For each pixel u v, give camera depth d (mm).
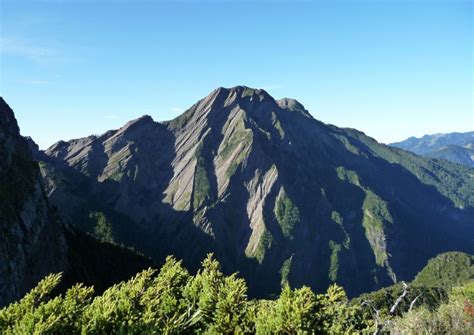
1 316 8297
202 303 9672
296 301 8797
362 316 10375
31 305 8672
